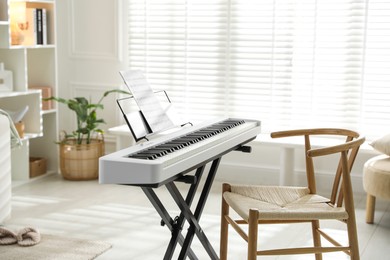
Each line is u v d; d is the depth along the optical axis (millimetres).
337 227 4184
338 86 5133
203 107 5559
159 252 3650
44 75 5504
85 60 5848
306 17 5148
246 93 5402
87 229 4059
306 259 3568
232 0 5340
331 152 2703
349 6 5012
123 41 5715
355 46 5043
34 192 4965
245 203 2930
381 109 5035
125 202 4715
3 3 4746
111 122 5848
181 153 2619
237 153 5488
